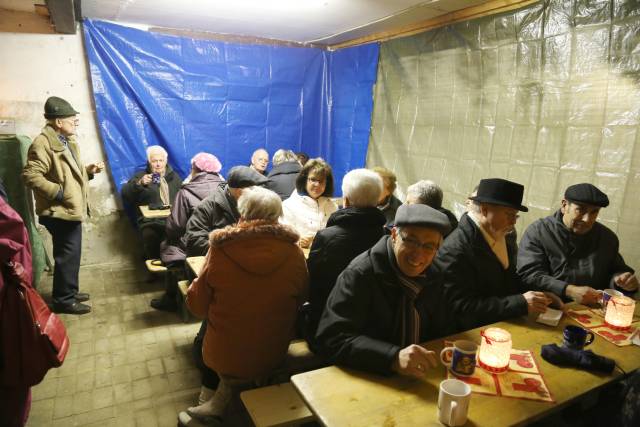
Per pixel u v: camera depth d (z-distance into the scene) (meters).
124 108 4.11
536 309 1.69
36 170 2.87
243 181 2.57
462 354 1.30
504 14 3.09
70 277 3.20
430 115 3.81
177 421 2.13
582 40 2.62
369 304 1.42
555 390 1.25
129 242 4.38
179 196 3.15
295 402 1.58
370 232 1.86
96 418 2.14
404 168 4.14
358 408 1.14
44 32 3.79
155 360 2.66
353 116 4.75
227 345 1.72
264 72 4.68
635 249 2.40
